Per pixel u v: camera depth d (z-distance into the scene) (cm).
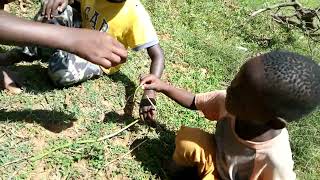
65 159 67
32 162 66
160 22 98
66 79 76
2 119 71
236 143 60
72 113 74
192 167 68
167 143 73
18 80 77
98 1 77
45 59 83
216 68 91
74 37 50
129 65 86
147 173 68
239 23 105
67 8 80
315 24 108
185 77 87
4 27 49
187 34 97
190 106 68
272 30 106
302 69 52
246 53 98
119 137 72
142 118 73
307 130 79
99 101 77
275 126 55
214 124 78
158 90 68
